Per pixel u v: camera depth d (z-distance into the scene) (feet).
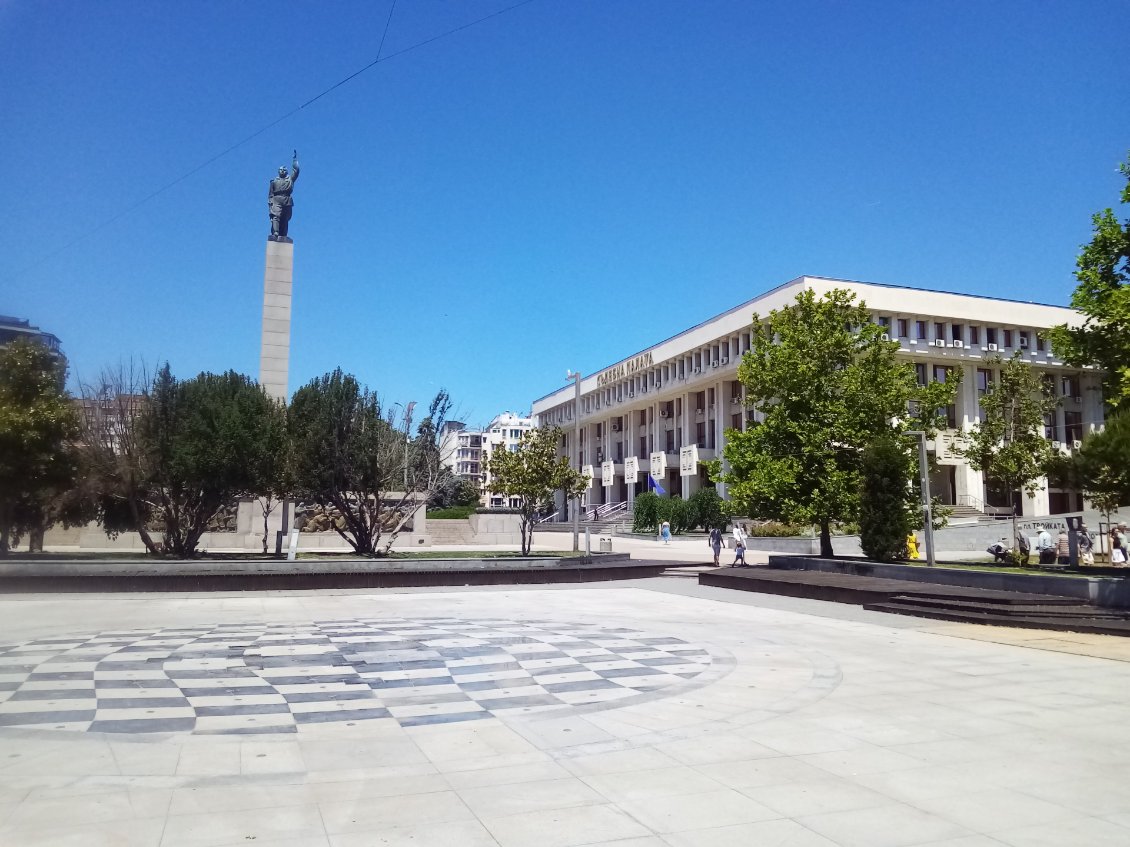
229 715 25.72
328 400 90.33
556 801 17.78
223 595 63.36
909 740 22.70
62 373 85.15
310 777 19.49
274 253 116.98
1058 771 19.86
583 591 70.54
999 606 48.65
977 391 171.01
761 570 82.12
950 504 167.73
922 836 15.75
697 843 15.42
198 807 17.29
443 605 58.03
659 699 28.07
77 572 62.75
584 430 284.41
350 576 69.77
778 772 19.83
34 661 34.76
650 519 173.78
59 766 20.16
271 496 96.58
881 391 85.20
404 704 27.37
